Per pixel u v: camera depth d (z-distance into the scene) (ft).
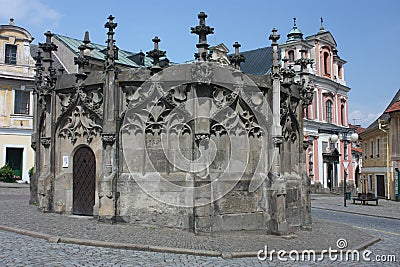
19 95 145.59
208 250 38.19
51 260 33.06
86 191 54.80
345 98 226.38
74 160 56.13
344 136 171.12
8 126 142.41
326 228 58.29
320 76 207.00
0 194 95.71
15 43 144.56
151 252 37.52
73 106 55.62
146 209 48.32
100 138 52.85
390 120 150.92
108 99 49.96
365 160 180.34
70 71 153.07
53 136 57.57
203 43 48.29
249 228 48.21
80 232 43.29
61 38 160.25
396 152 148.25
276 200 48.37
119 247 38.34
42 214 55.98
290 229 51.72
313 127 201.05
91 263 32.63
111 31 50.96
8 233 43.91
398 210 103.91
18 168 145.07
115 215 48.70
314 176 199.21
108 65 50.26
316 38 207.82
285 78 54.34
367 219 81.25
